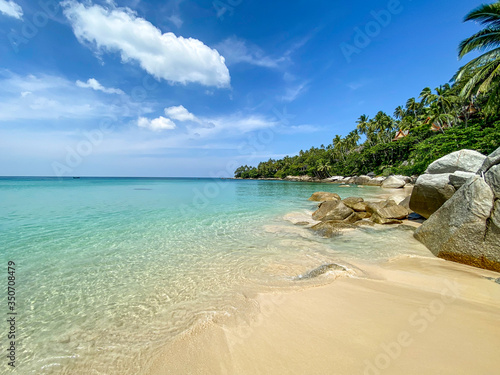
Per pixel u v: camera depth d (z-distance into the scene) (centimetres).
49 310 440
